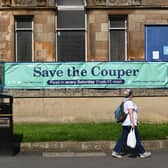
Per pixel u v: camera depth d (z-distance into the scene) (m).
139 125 18.81
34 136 16.30
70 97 19.73
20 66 19.83
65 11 23.58
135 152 14.96
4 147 14.93
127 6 23.22
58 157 14.73
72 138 16.22
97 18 23.28
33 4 23.25
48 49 23.36
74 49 23.64
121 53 23.59
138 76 19.97
